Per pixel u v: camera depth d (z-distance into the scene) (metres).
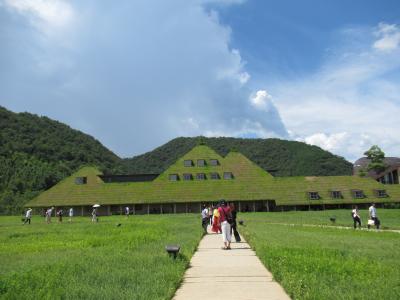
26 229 39.47
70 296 10.00
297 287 10.35
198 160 92.19
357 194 85.44
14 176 124.06
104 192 88.62
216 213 31.80
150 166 192.50
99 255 16.88
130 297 9.77
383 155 114.94
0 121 151.62
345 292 10.04
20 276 12.16
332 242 21.78
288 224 42.84
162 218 58.94
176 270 13.09
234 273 13.68
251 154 182.50
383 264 13.94
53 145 157.00
